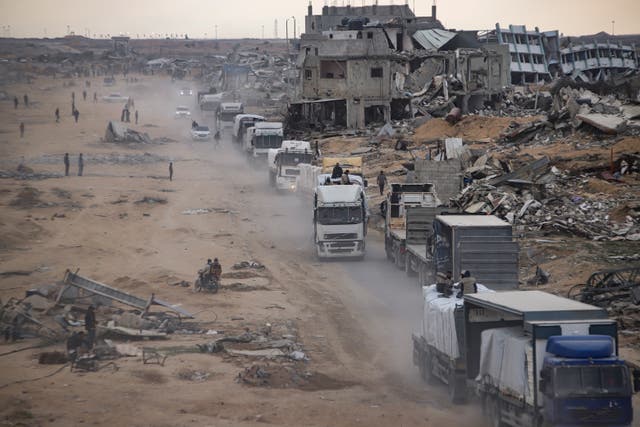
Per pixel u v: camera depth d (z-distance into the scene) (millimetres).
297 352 73375
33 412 55375
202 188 195000
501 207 125312
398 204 121312
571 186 135750
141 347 74062
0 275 106562
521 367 48219
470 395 58094
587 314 48594
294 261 120688
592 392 44969
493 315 57344
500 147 194000
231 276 107438
